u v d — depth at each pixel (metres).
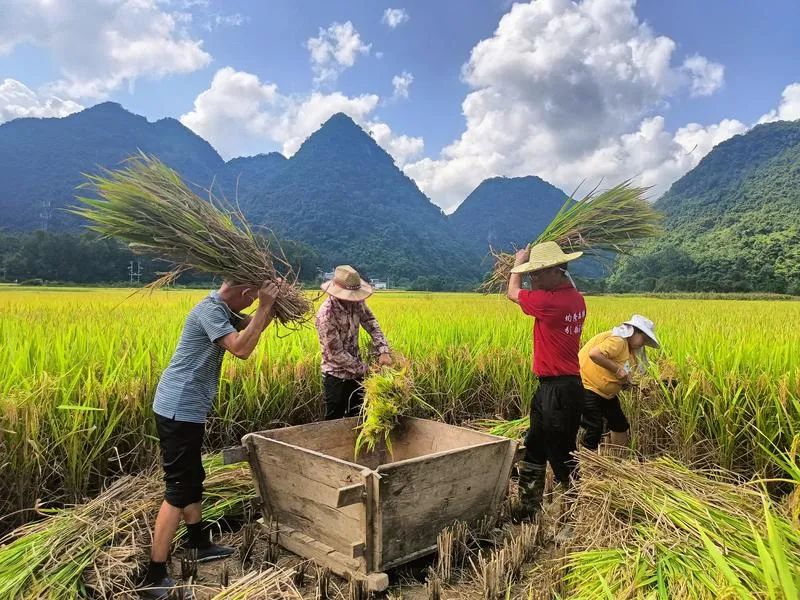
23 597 2.92
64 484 4.25
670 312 16.05
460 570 3.58
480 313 13.52
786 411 4.75
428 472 3.56
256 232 3.98
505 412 7.31
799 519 2.93
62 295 21.64
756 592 2.18
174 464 3.32
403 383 4.58
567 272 4.44
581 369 5.12
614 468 3.52
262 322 3.49
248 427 5.84
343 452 4.48
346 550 3.45
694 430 5.27
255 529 3.88
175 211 3.61
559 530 3.98
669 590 2.50
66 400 4.33
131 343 6.58
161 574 3.28
